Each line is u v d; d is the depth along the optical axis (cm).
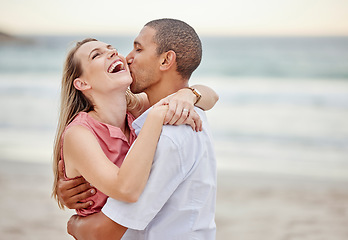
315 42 4553
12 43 5019
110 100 185
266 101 1450
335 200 588
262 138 997
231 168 754
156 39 177
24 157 809
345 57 2864
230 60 2797
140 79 183
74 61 186
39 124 1144
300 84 1795
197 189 170
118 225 163
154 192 159
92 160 161
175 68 179
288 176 707
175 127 162
